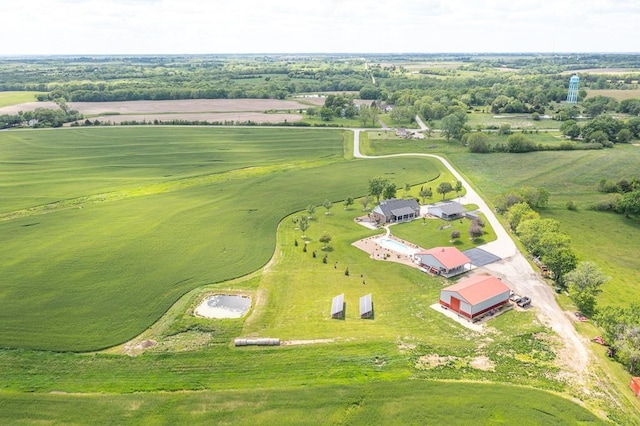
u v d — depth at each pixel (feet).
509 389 148.15
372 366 161.79
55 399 146.00
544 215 326.65
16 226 291.58
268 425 134.62
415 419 136.15
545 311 200.64
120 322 192.03
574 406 140.56
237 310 205.36
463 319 196.75
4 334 181.98
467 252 263.29
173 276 231.50
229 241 274.36
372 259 257.75
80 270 234.58
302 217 291.99
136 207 329.93
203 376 158.20
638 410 140.26
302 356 168.55
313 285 228.22
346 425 134.41
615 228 305.73
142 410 140.97
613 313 167.73
